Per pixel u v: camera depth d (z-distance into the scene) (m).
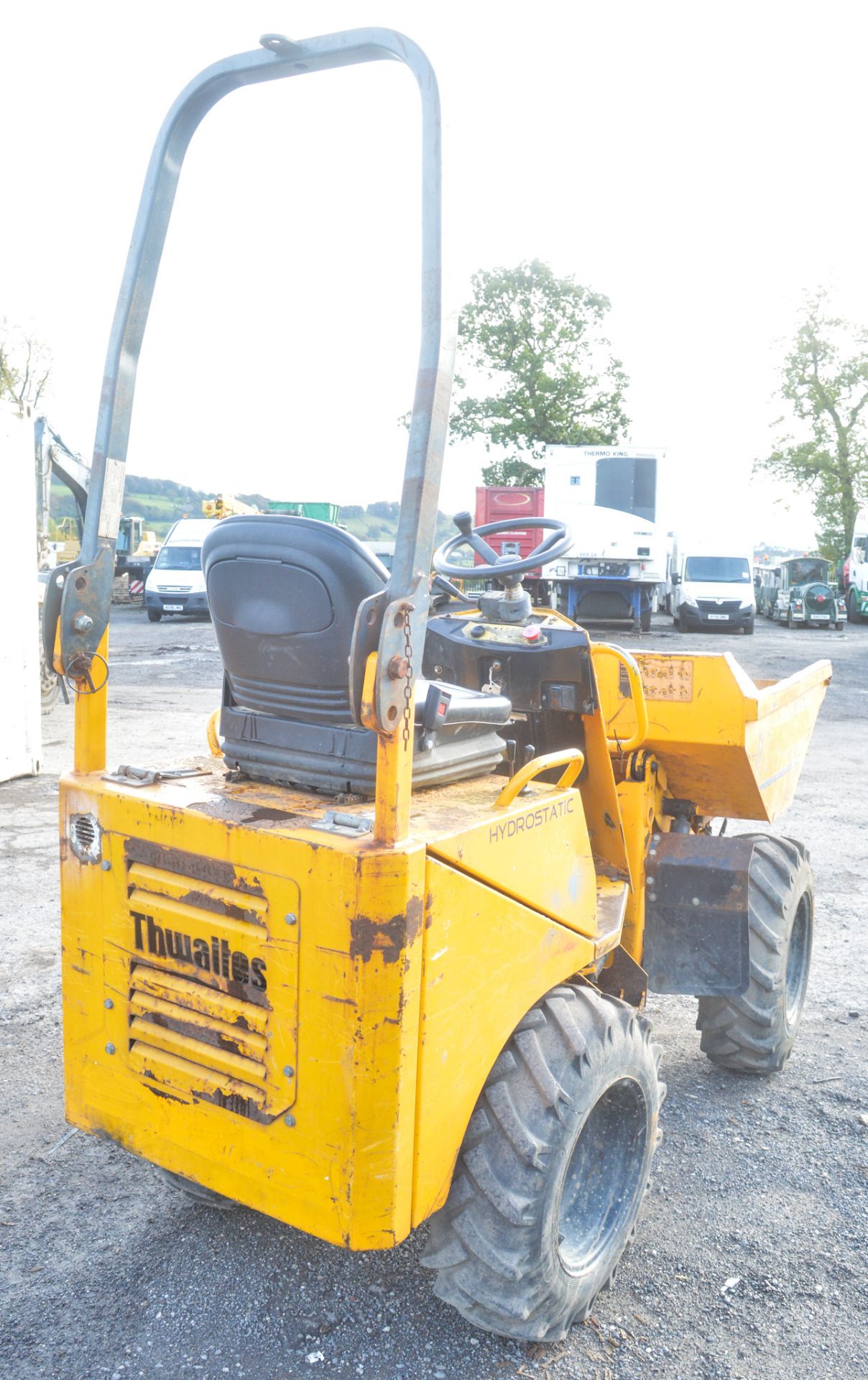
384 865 1.95
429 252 1.93
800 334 44.31
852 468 44.62
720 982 3.52
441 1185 2.18
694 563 27.03
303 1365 2.47
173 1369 2.46
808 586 28.61
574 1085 2.38
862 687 16.38
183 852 2.23
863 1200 3.20
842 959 5.20
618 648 3.50
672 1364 2.51
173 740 10.16
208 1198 2.96
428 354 1.93
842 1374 2.48
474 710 2.54
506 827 2.28
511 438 40.97
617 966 3.24
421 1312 2.67
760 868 3.84
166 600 25.09
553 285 40.47
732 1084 3.94
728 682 3.43
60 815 2.47
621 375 41.75
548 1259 2.35
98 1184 3.21
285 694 2.38
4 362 41.31
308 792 2.43
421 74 1.94
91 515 2.40
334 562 2.18
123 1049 2.42
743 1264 2.89
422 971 2.04
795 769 4.36
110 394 2.38
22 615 8.46
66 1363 2.47
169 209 2.43
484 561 3.32
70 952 2.50
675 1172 3.34
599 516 23.23
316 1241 2.94
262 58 2.21
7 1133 3.49
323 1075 2.05
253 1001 2.15
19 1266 2.82
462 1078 2.19
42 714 11.58
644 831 3.53
